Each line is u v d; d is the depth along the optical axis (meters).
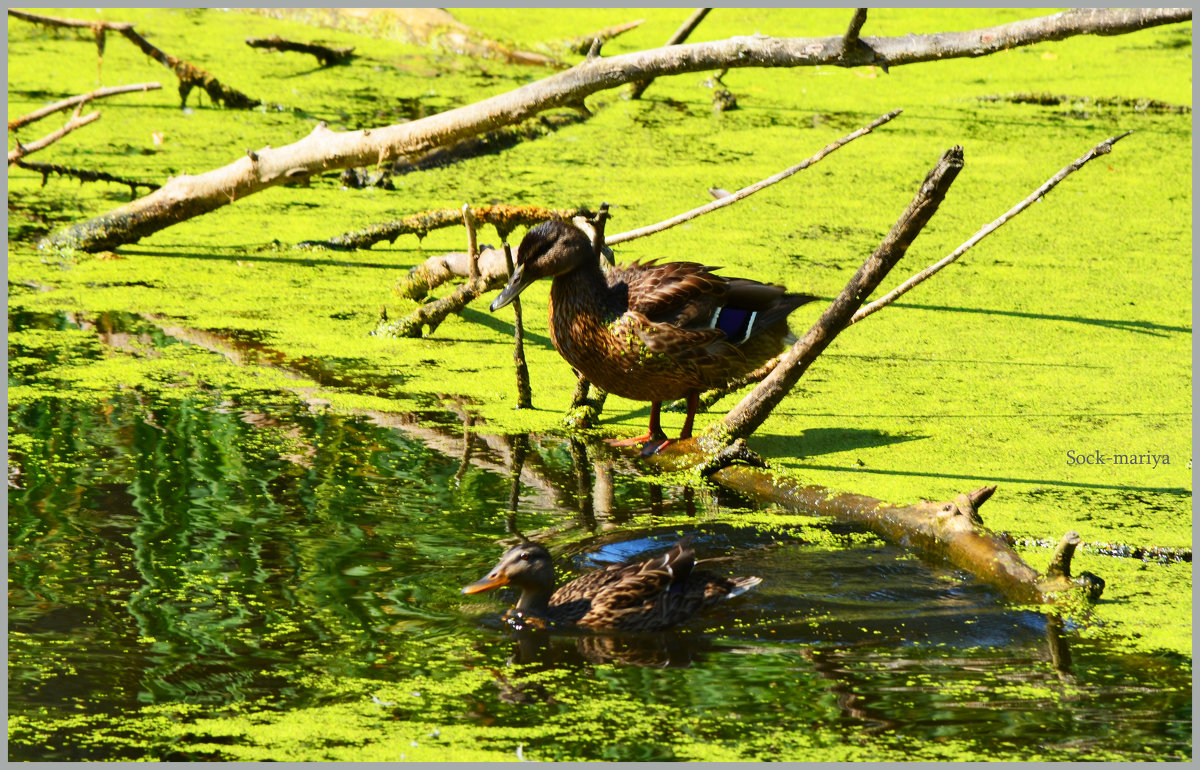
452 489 10.09
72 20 18.84
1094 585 8.37
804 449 11.07
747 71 25.31
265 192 18.14
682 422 11.91
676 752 6.50
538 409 11.99
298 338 13.41
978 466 10.66
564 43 24.92
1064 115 22.55
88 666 7.25
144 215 15.32
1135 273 15.68
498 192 17.59
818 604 8.27
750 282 10.92
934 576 8.72
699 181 18.25
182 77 20.34
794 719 6.84
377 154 14.34
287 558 8.74
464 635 7.79
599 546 9.12
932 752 6.51
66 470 10.10
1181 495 10.11
